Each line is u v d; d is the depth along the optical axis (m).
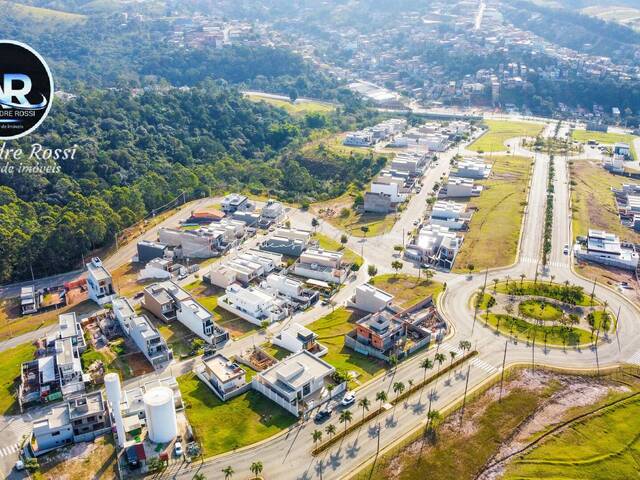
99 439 160.88
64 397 178.50
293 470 148.50
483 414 167.38
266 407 172.75
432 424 162.88
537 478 146.88
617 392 178.62
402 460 151.38
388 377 185.00
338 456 153.00
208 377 184.00
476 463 151.25
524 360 192.75
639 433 162.25
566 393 177.50
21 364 194.38
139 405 169.75
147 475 147.88
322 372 178.00
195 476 142.38
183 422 166.25
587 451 155.62
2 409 174.75
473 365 190.00
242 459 152.50
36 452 156.12
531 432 161.88
